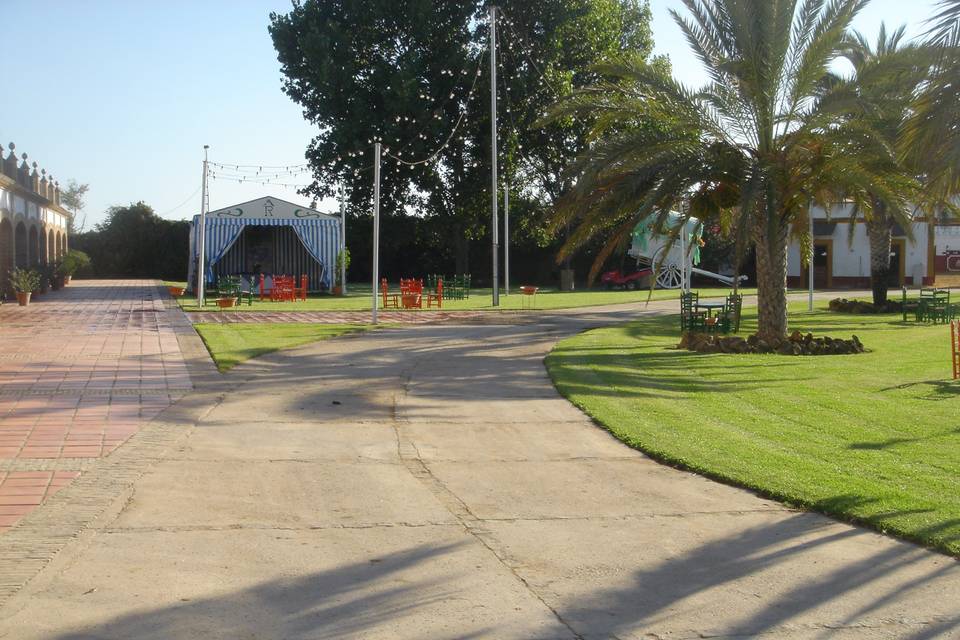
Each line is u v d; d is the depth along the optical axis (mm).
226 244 39312
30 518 6305
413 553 5730
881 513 6488
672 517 6609
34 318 24078
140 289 43125
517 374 14102
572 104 18078
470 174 46156
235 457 8336
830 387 12797
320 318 25656
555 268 56938
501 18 44656
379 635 4484
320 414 10570
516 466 8203
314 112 46438
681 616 4785
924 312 24984
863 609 4898
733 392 12352
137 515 6430
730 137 17547
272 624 4594
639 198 17297
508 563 5570
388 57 45312
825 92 17109
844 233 48594
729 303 22094
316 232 40562
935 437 9328
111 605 4789
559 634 4535
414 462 8312
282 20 45656
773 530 6285
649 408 11000
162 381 12750
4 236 31578
